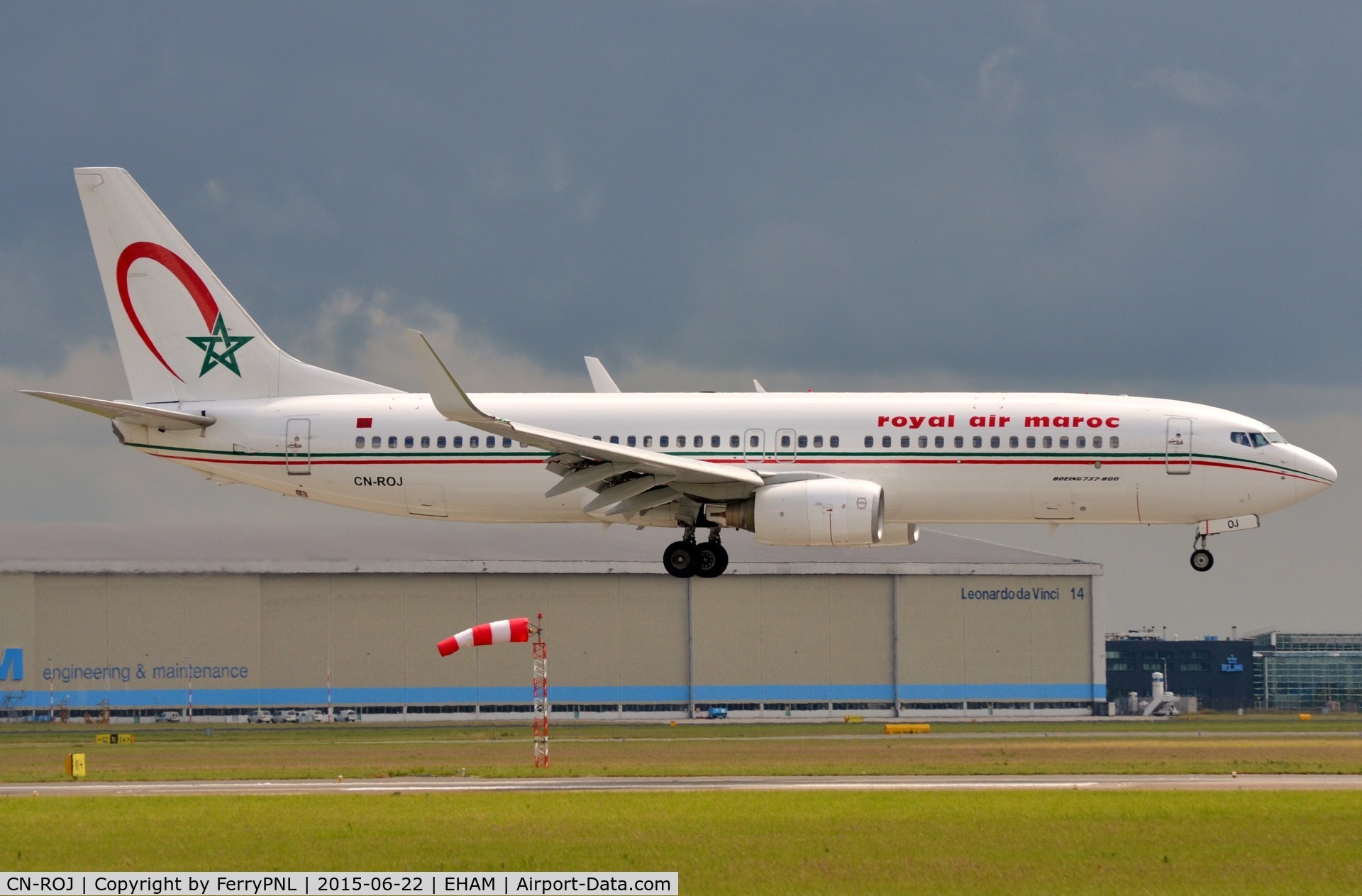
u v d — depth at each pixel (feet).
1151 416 469.98
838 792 361.92
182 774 463.83
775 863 272.10
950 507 474.49
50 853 286.66
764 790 372.38
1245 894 253.24
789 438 474.90
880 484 471.62
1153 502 469.57
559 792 370.53
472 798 353.72
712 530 490.08
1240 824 306.35
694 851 281.95
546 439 431.43
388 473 488.85
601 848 284.82
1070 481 467.93
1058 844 287.69
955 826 303.68
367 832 302.25
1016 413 472.85
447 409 422.00
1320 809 324.60
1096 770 446.19
